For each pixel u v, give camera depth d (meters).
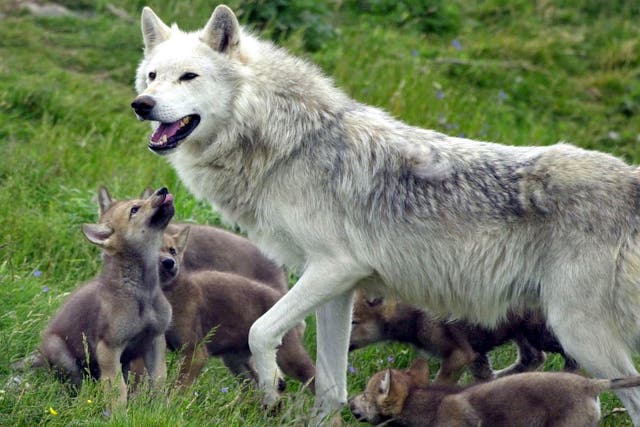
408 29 29.61
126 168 20.20
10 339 13.48
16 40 24.89
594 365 12.48
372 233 13.02
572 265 12.42
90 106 22.72
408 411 12.64
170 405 11.95
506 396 12.06
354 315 14.95
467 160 13.10
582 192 12.56
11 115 21.72
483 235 12.85
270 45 13.80
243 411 12.98
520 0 31.94
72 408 11.78
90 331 12.85
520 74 29.14
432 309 13.53
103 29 25.97
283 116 13.10
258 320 12.93
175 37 13.60
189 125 13.23
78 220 17.98
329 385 13.49
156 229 12.72
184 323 13.54
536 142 26.47
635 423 12.37
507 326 14.45
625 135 27.75
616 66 30.17
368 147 13.13
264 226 13.29
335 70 25.97
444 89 27.03
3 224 17.41
